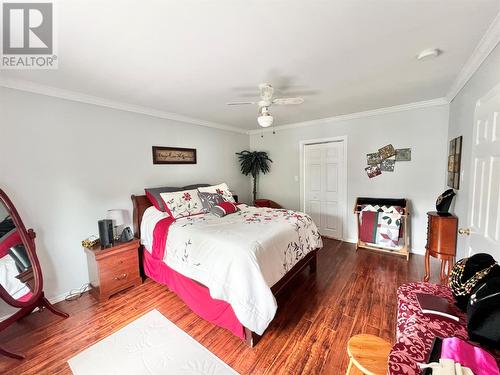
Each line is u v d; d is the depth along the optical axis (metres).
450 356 0.88
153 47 1.63
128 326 2.01
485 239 1.52
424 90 2.71
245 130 5.14
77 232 2.57
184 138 3.84
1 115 2.06
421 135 3.29
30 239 2.09
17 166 2.15
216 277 1.84
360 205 3.73
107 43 1.56
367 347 1.14
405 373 0.89
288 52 1.76
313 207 4.59
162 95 2.68
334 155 4.20
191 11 1.26
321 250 3.72
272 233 2.21
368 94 2.81
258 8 1.25
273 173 5.05
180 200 3.07
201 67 1.98
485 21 1.40
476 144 1.80
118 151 2.95
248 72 2.10
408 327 1.19
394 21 1.40
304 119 4.18
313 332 1.87
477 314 1.02
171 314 2.17
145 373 1.54
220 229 2.36
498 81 1.48
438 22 1.41
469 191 1.97
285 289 2.45
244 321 1.66
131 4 1.19
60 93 2.39
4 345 1.81
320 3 1.22
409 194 3.47
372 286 2.56
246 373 1.52
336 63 1.96
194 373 1.53
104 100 2.75
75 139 2.54
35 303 2.04
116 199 2.94
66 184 2.48
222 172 4.64
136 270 2.69
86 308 2.28
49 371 1.58
